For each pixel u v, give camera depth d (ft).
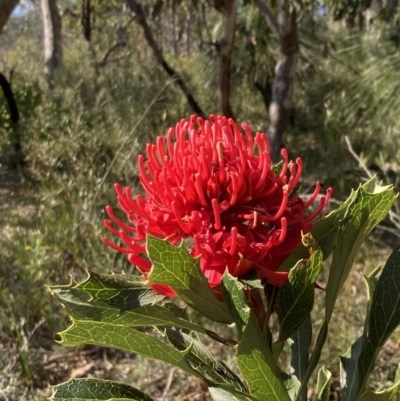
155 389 10.89
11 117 24.16
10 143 23.32
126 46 41.45
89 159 19.04
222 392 5.44
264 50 35.99
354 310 12.35
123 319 4.42
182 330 5.92
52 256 14.23
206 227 4.09
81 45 44.42
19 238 15.40
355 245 4.44
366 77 26.58
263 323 4.42
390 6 25.16
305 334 5.85
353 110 27.43
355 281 14.55
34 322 13.00
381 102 25.80
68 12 45.93
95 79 32.71
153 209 4.30
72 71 35.40
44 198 16.65
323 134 28.91
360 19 22.06
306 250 4.36
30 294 13.19
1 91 25.08
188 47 51.83
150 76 33.60
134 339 4.17
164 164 4.25
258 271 4.11
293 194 5.50
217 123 4.47
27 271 13.58
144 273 4.29
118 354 12.62
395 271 4.75
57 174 18.76
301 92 38.45
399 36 26.45
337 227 4.45
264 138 4.36
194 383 10.86
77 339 4.24
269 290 4.51
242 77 38.73
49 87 33.53
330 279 4.35
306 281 4.15
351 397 5.08
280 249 4.20
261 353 3.93
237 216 4.11
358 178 20.95
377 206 4.27
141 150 22.43
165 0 22.48
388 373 10.16
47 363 12.09
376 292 4.77
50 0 39.29
